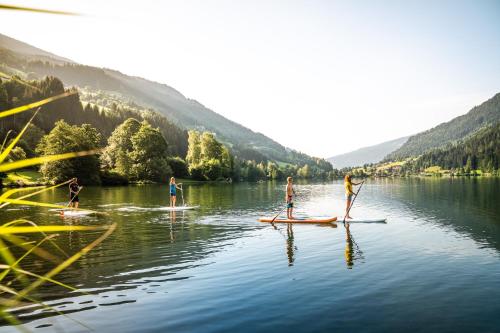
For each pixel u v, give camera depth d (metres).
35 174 70.50
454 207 27.25
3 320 6.42
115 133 92.19
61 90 139.25
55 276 9.25
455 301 7.55
